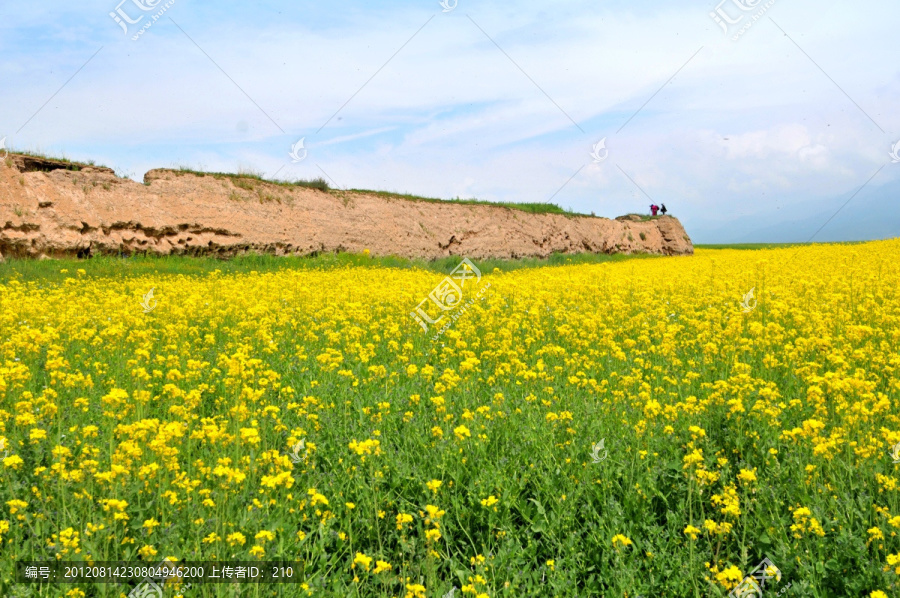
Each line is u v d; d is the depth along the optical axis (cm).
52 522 389
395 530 411
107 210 2367
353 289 1603
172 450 436
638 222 5359
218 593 321
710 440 516
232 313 1207
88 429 485
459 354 874
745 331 1005
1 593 322
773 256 2780
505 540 399
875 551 362
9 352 732
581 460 494
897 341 834
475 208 4047
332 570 369
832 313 1055
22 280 1789
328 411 602
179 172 2747
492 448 513
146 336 818
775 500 416
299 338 1014
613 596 352
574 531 414
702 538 407
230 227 2712
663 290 1600
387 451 502
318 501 417
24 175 2211
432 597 341
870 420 524
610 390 691
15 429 511
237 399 554
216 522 374
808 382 670
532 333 1038
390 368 806
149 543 368
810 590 342
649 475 453
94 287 1619
